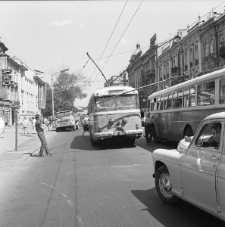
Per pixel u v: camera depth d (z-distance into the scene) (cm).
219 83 905
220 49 2770
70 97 5522
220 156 371
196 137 437
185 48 3638
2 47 4406
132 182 720
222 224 435
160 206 526
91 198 601
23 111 5669
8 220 501
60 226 459
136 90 1452
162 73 4575
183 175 448
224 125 378
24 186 746
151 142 1627
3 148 1593
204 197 395
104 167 938
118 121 1412
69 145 1738
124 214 496
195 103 1066
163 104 1427
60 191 672
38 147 1633
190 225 435
